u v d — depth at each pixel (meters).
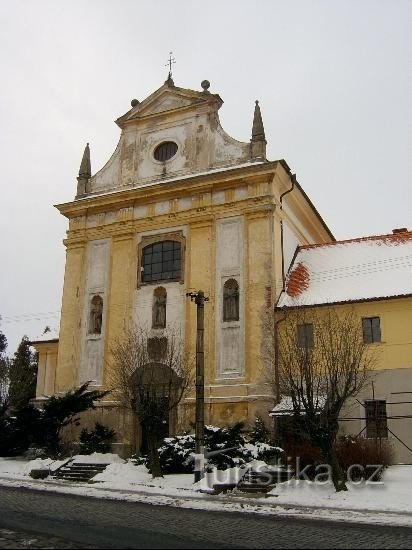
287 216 34.09
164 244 33.50
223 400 28.81
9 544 10.77
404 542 11.85
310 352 22.88
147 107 36.94
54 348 38.31
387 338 27.45
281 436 25.73
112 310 33.38
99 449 29.50
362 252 32.88
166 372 28.00
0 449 31.50
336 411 20.64
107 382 31.92
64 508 16.14
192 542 11.30
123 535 11.94
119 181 36.34
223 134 34.09
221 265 31.42
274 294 29.84
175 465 25.00
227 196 32.47
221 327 30.33
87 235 35.69
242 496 19.64
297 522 14.61
